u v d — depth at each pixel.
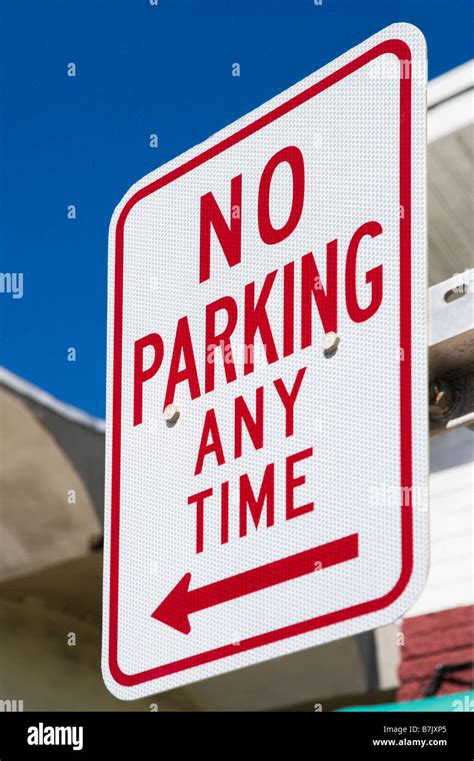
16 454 6.15
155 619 1.29
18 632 7.27
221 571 1.23
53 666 7.37
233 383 1.28
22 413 6.04
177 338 1.38
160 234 1.45
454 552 7.43
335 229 1.21
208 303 1.35
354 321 1.16
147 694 1.28
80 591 7.27
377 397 1.11
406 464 1.07
